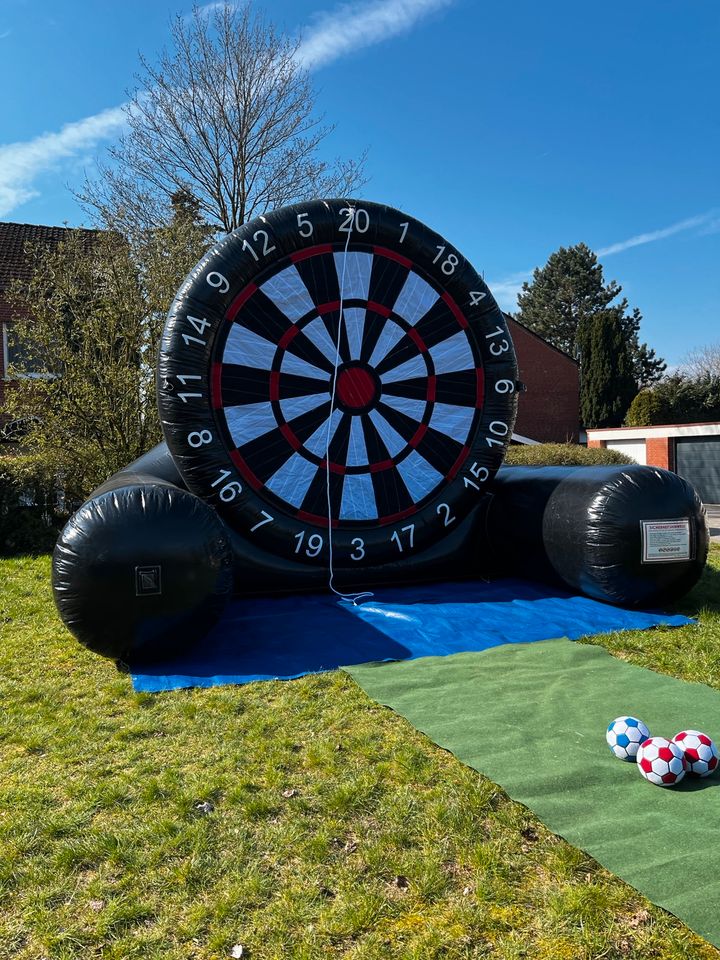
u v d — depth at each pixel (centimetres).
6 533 965
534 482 668
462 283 688
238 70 2086
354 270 655
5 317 1752
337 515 653
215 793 311
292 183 2197
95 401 1108
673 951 216
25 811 297
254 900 242
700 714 385
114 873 258
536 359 3047
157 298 1260
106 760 343
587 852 259
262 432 629
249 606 614
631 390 3762
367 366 662
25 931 229
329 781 319
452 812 289
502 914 233
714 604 618
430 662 474
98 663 487
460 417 693
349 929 227
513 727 366
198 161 2136
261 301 627
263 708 403
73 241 1409
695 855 255
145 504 461
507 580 703
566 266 5500
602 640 514
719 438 2250
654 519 562
